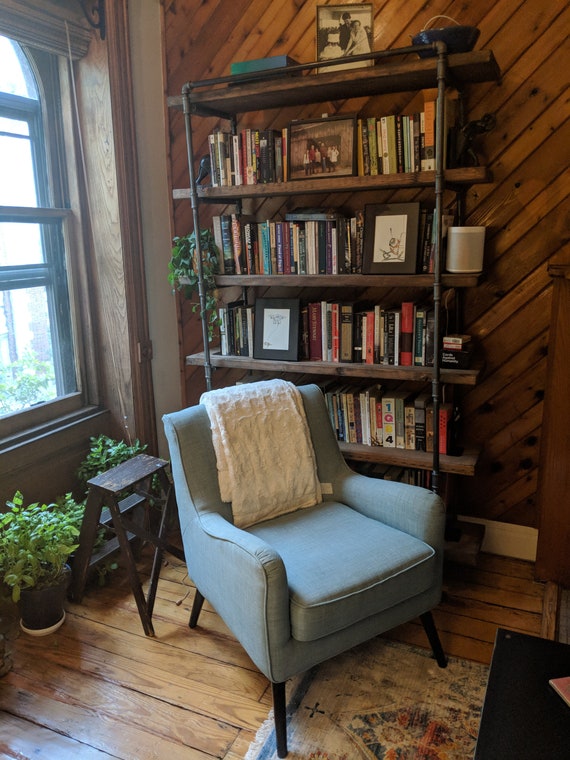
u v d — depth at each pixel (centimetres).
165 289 292
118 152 257
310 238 243
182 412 207
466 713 177
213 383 302
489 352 248
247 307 265
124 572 254
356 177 221
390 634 213
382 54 202
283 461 211
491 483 260
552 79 220
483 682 189
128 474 219
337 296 270
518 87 224
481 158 233
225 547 174
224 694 188
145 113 272
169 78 279
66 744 170
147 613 216
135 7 260
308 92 228
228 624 182
